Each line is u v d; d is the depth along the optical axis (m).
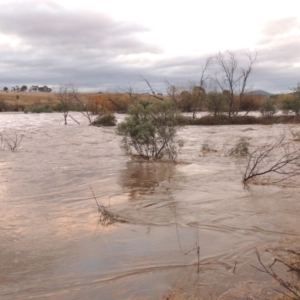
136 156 12.93
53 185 8.62
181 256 4.70
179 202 7.09
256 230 5.58
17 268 4.42
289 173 8.93
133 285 4.01
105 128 27.89
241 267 4.39
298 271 4.23
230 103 35.47
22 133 23.36
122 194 7.78
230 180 8.98
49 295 3.83
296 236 5.32
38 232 5.55
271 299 3.66
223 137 20.97
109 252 4.84
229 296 3.75
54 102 87.31
